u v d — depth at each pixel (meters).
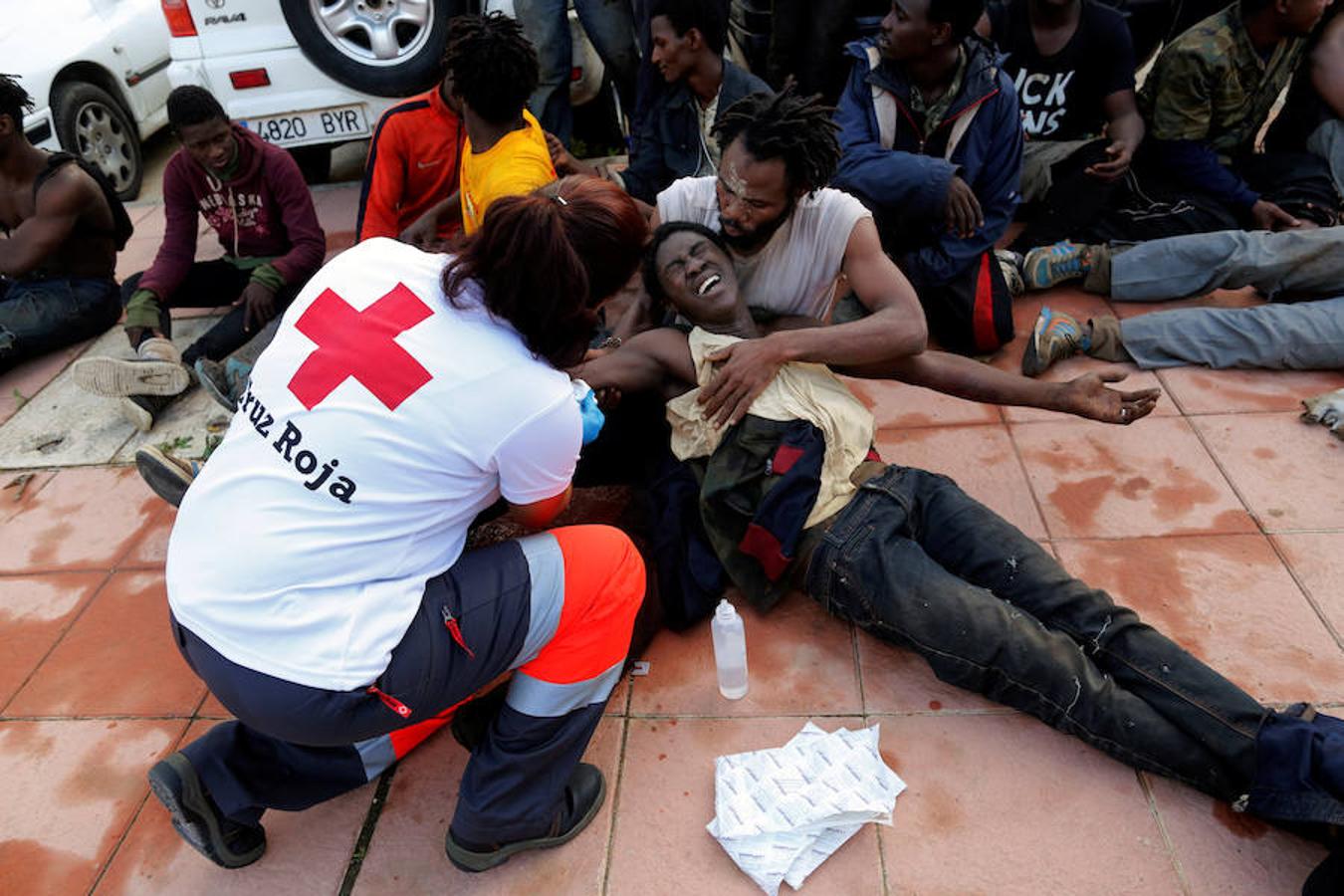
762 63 4.64
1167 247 3.40
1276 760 1.80
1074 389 2.45
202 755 1.82
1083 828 1.93
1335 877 1.69
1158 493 2.69
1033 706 2.06
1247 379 3.09
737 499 2.26
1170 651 2.01
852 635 2.37
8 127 3.53
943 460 2.88
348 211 4.88
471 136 2.97
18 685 2.48
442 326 1.57
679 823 2.01
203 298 3.81
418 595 1.62
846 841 1.95
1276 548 2.48
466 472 1.60
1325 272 3.25
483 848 1.91
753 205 2.13
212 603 1.54
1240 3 3.44
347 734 1.60
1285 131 3.90
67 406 3.60
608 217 1.63
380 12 4.27
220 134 3.39
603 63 4.45
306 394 1.55
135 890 1.99
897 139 3.27
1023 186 3.94
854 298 3.19
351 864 2.00
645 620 2.35
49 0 5.11
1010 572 2.17
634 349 2.35
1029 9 3.65
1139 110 3.75
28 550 2.92
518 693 1.82
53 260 3.80
